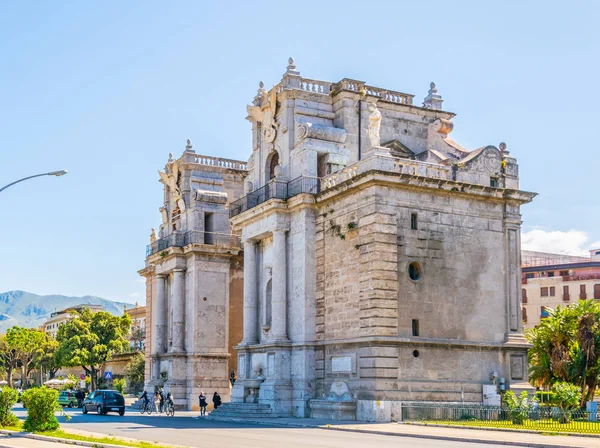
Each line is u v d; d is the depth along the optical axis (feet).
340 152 163.12
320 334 151.53
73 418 160.76
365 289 138.21
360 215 142.61
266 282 170.40
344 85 169.48
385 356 134.62
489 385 143.95
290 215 162.20
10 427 116.78
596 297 318.24
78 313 389.19
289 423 130.41
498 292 150.10
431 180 143.13
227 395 211.61
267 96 176.35
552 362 154.51
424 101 188.34
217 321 214.28
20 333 396.37
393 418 131.85
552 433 100.22
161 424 137.49
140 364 331.16
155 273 239.30
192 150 231.50
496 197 151.43
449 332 142.51
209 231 222.28
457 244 146.72
